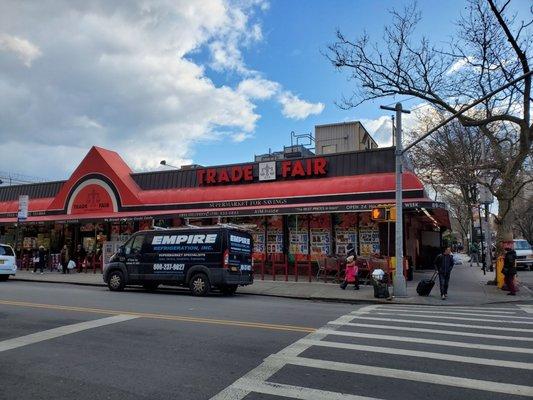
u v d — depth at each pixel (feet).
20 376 19.54
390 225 67.05
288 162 73.77
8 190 107.24
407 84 64.59
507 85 44.04
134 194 84.58
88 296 47.85
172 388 17.93
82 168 91.09
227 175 78.43
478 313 39.27
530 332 29.22
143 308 38.60
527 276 84.69
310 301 50.60
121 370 20.31
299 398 16.80
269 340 26.08
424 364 21.21
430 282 53.36
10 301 42.16
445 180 88.74
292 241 73.41
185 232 53.62
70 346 24.67
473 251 137.08
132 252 55.88
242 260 54.19
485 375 19.56
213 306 40.83
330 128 122.31
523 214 163.53
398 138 53.52
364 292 55.21
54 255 89.15
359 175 68.69
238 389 17.76
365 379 18.98
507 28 55.57
